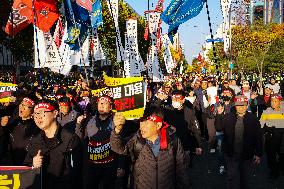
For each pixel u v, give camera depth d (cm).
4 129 665
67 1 1270
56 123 454
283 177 922
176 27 1095
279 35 4666
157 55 1516
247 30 4591
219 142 952
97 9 1374
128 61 1411
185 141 849
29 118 595
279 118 870
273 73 5200
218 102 1103
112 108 656
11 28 1181
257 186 850
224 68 4266
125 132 670
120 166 685
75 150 455
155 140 468
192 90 1254
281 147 864
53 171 447
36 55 1131
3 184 418
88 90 1152
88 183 630
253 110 1172
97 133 620
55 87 1442
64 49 1486
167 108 859
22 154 590
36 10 1135
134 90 562
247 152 675
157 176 461
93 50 1516
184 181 476
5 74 3581
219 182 883
